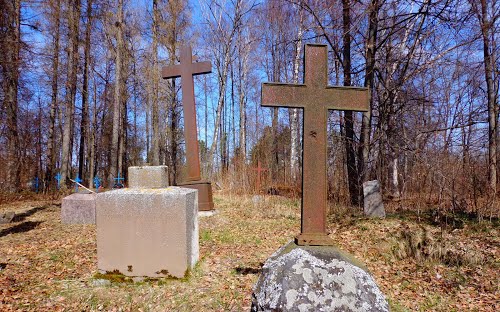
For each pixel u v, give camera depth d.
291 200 11.50
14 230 7.51
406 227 7.11
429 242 6.20
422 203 9.11
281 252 3.31
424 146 9.29
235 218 8.66
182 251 4.42
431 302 4.21
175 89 23.89
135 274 4.43
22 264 5.09
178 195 4.45
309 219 3.39
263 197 11.05
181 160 30.77
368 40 10.01
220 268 4.97
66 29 18.05
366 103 3.53
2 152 15.00
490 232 6.64
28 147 17.94
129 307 3.85
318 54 3.53
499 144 11.12
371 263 5.60
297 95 3.47
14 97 15.46
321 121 3.47
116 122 17.67
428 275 5.05
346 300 2.76
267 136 23.28
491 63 10.62
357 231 7.26
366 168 9.88
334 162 11.12
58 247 6.00
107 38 21.78
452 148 8.96
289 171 15.50
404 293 4.46
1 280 4.46
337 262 3.00
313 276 2.86
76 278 4.55
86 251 5.75
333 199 10.25
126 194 4.48
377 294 2.86
